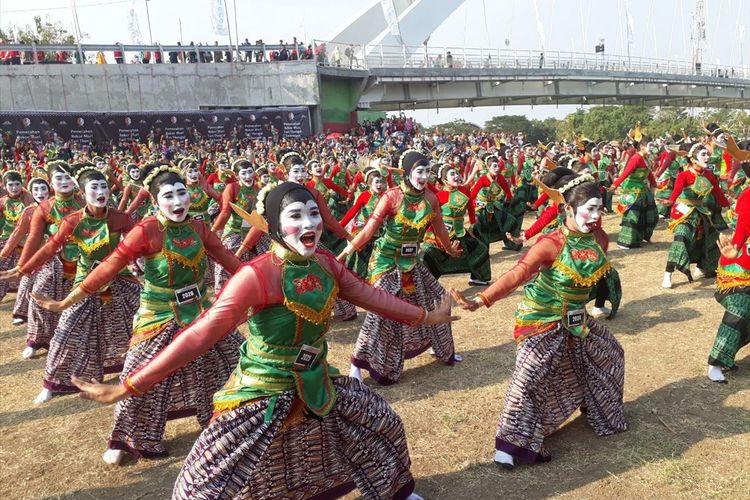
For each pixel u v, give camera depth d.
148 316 4.65
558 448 4.55
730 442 4.45
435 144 31.89
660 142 19.84
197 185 9.46
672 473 4.11
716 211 8.36
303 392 3.37
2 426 5.50
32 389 6.34
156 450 4.73
